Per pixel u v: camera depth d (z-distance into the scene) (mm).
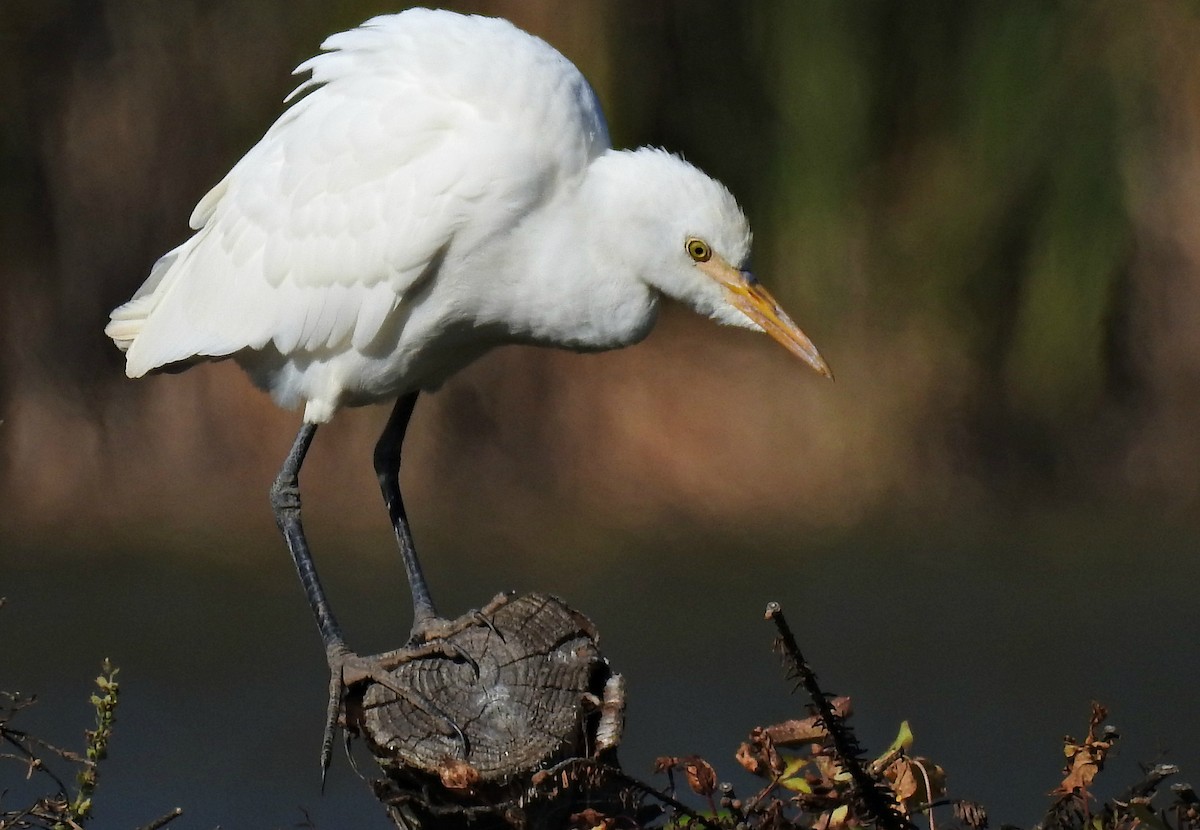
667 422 15664
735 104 15992
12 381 15398
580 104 7328
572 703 5832
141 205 15445
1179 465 15750
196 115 15391
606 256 7281
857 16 15820
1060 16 15984
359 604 13039
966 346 16047
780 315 7234
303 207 7438
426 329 7480
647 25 15727
